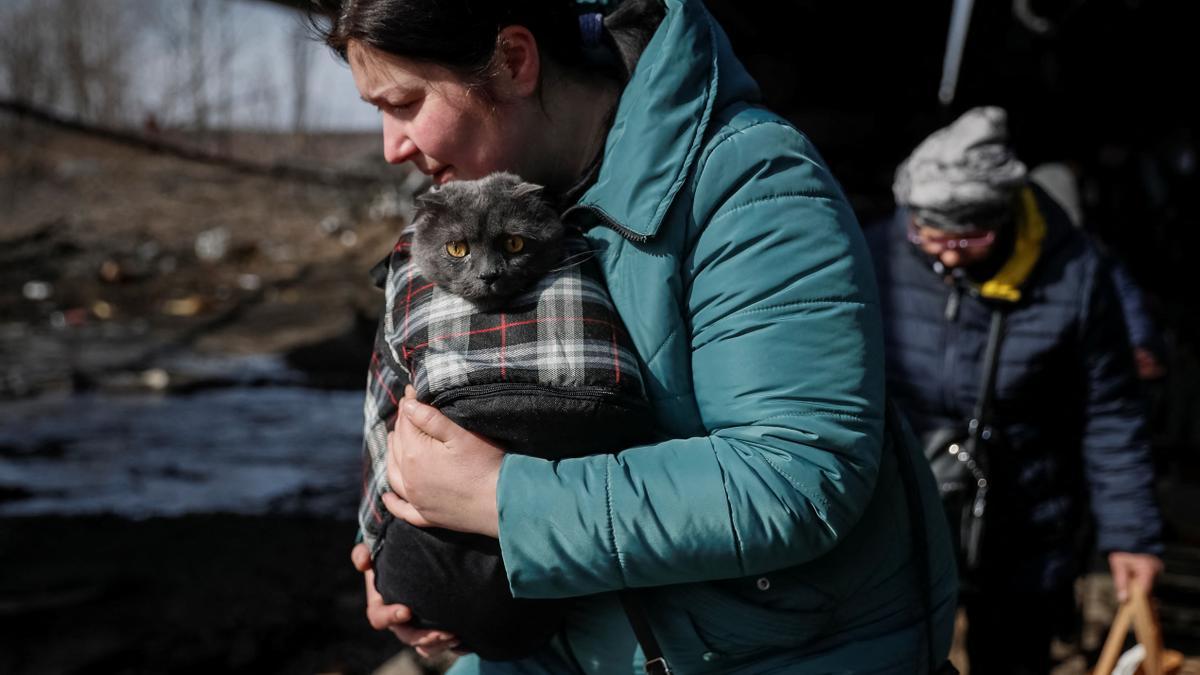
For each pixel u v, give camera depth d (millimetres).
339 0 1551
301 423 8289
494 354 1501
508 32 1576
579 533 1435
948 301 3051
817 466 1455
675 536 1426
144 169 20922
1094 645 4238
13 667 4180
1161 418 7066
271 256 16109
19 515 5977
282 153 23531
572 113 1691
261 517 6117
